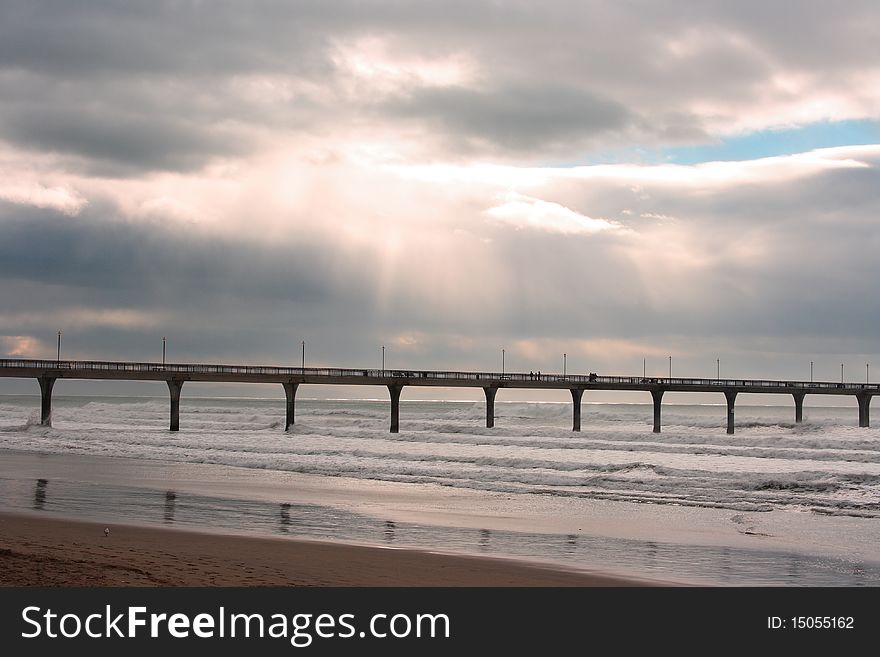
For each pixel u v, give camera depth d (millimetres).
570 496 33656
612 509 30328
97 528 24266
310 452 52281
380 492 34625
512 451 54656
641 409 190250
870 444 61375
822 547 23016
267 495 33438
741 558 21391
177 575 17312
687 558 21344
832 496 33625
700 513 29406
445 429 83438
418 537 24094
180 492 34125
